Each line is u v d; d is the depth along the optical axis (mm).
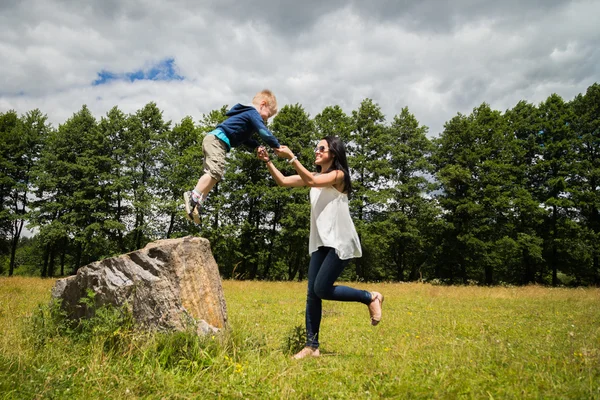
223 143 4062
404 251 38906
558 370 2973
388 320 7273
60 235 31875
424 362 3305
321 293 3732
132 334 3561
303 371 3049
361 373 2990
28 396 2453
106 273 4168
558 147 33781
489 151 34188
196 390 2666
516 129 36594
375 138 34688
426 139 36625
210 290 4355
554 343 4457
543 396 2367
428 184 35219
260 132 3758
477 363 3244
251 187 33312
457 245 33531
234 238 32969
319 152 3854
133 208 34875
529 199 32469
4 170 36500
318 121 36000
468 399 2373
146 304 3879
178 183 34656
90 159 33656
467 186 34344
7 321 4305
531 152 36250
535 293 15852
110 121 35656
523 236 31625
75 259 40375
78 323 4262
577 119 35094
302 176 3598
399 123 37188
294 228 32719
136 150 34781
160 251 4051
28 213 33875
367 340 4895
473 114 37906
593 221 33844
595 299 13000
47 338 3725
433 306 10492
